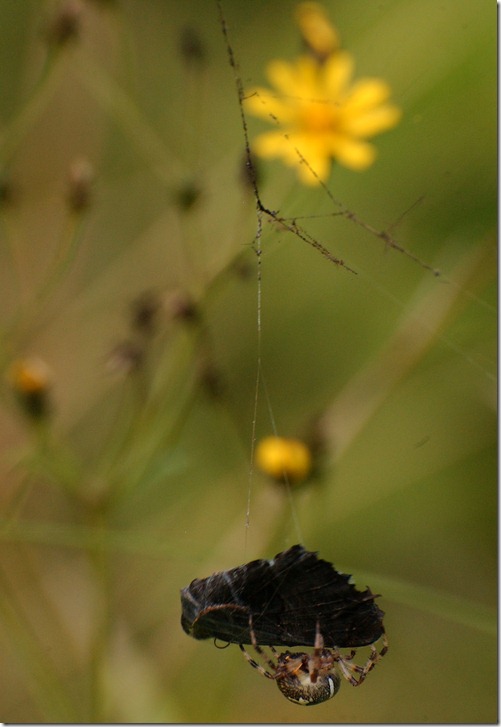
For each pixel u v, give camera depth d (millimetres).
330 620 556
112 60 699
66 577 689
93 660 640
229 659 680
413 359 689
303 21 665
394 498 705
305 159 645
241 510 670
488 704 683
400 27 714
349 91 657
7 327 685
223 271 645
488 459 704
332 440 641
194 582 552
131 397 664
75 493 640
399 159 713
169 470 643
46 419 638
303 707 681
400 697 685
